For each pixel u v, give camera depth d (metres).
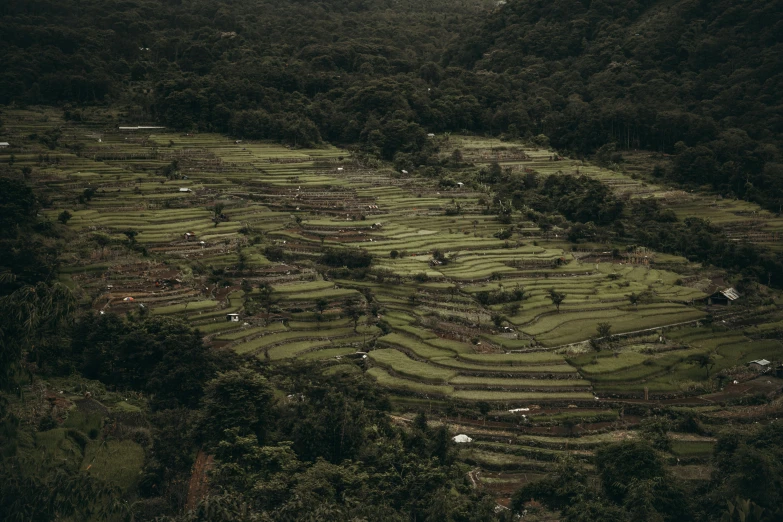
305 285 133.12
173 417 76.38
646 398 99.38
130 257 131.38
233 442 65.81
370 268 142.12
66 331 92.56
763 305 138.75
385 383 100.38
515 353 109.44
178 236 145.50
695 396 100.69
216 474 59.88
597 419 92.88
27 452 61.28
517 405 95.88
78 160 183.25
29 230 128.00
